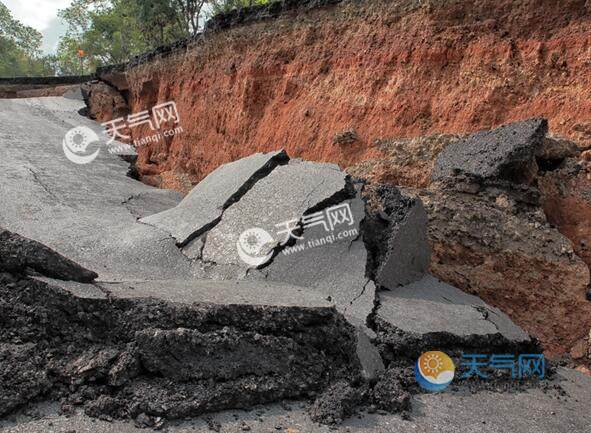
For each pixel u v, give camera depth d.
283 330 3.32
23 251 3.20
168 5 20.77
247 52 11.95
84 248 5.00
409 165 7.10
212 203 5.45
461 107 7.57
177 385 2.86
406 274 4.89
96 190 7.51
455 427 3.09
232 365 3.02
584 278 5.09
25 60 54.25
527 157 5.59
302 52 10.45
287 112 10.25
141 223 5.75
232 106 12.08
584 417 3.50
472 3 7.93
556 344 5.09
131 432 2.59
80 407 2.73
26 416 2.60
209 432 2.67
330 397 3.06
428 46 8.19
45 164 8.61
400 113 8.16
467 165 5.96
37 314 2.99
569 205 5.80
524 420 3.33
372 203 5.32
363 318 3.99
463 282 5.36
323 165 5.47
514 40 7.43
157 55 16.73
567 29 6.98
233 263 4.65
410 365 3.72
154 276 4.47
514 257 5.25
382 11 9.06
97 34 34.88
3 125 11.35
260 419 2.87
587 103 6.42
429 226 5.55
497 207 5.52
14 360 2.76
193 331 3.00
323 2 10.30
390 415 3.13
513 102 7.14
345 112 8.98
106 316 3.08
